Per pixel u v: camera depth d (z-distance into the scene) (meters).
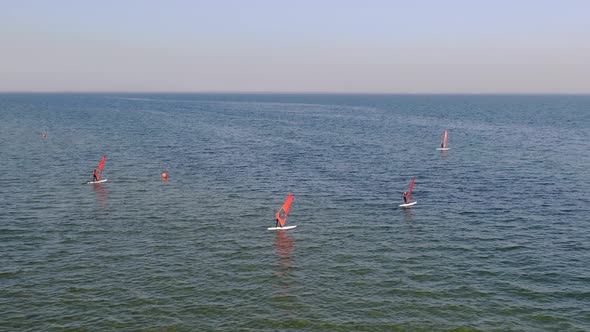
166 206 62.34
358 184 76.06
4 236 49.62
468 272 41.66
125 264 42.91
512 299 36.78
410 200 66.00
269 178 80.19
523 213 59.44
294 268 42.50
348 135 145.12
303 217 58.06
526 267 42.69
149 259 44.19
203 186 74.06
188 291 37.84
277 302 36.19
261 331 32.31
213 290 38.06
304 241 49.56
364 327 32.88
